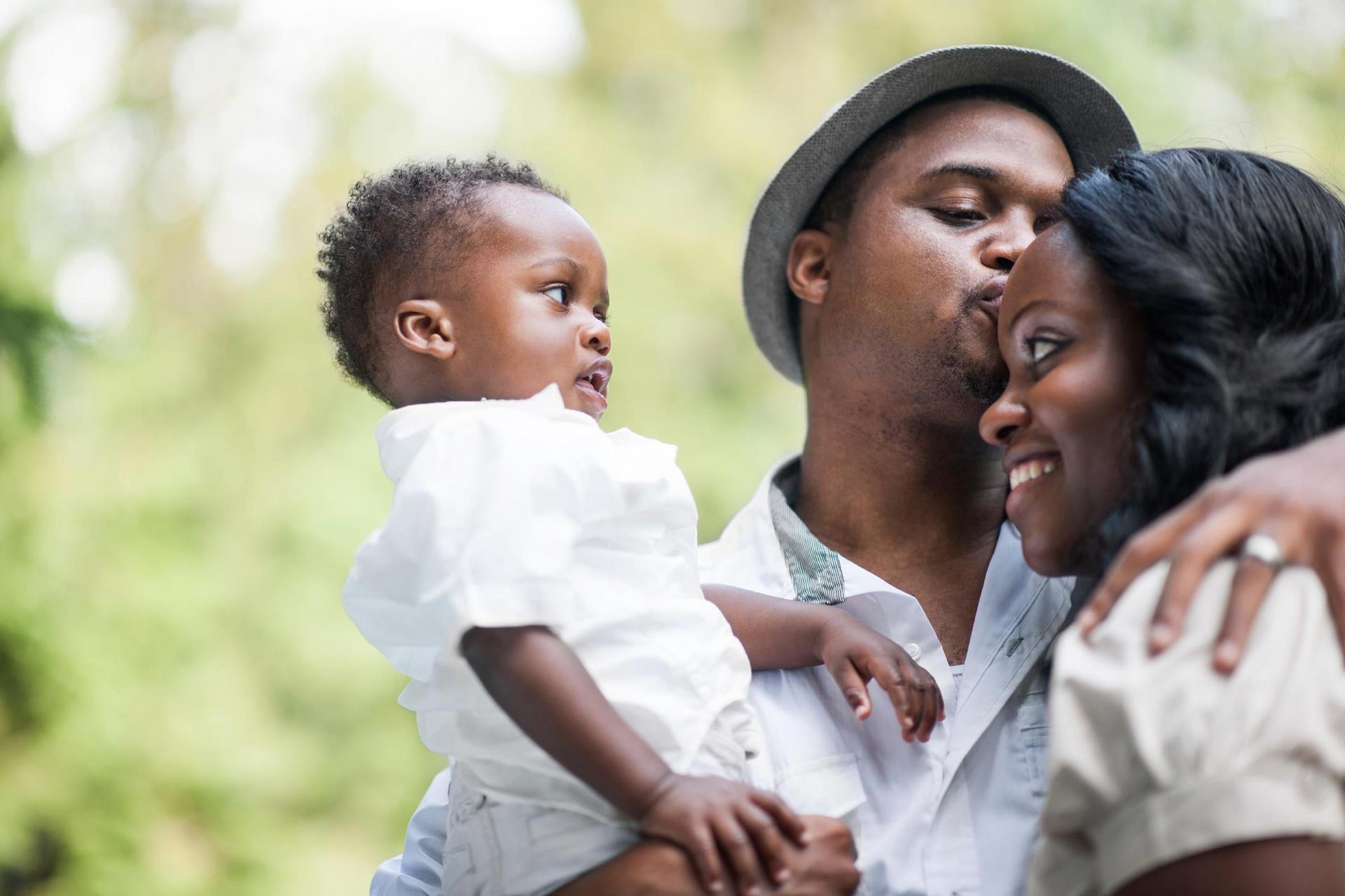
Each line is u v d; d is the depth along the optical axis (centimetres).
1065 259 120
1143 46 604
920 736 134
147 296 571
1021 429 123
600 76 642
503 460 120
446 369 142
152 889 459
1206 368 108
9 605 449
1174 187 118
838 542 167
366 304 149
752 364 589
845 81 641
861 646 137
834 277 171
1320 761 91
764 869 111
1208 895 90
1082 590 142
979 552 162
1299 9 619
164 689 488
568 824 120
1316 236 115
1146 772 92
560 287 145
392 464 135
